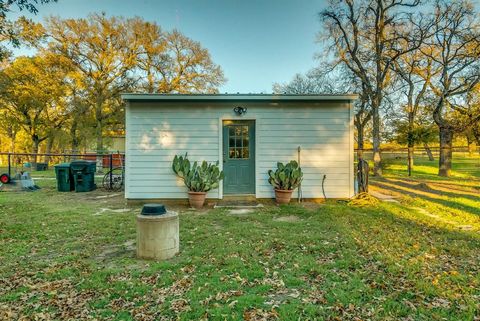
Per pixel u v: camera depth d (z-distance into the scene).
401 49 16.73
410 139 19.39
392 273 3.40
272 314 2.59
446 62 16.86
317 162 8.11
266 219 6.07
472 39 15.08
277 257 3.92
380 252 4.08
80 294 3.01
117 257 4.02
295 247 4.33
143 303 2.83
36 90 23.14
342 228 5.31
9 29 9.37
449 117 18.44
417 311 2.63
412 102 20.02
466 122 16.62
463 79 16.47
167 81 25.48
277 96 7.77
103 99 22.95
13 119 25.92
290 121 8.09
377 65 16.47
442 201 8.09
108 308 2.75
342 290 3.00
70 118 26.45
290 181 7.68
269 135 8.09
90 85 22.80
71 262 3.83
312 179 8.12
